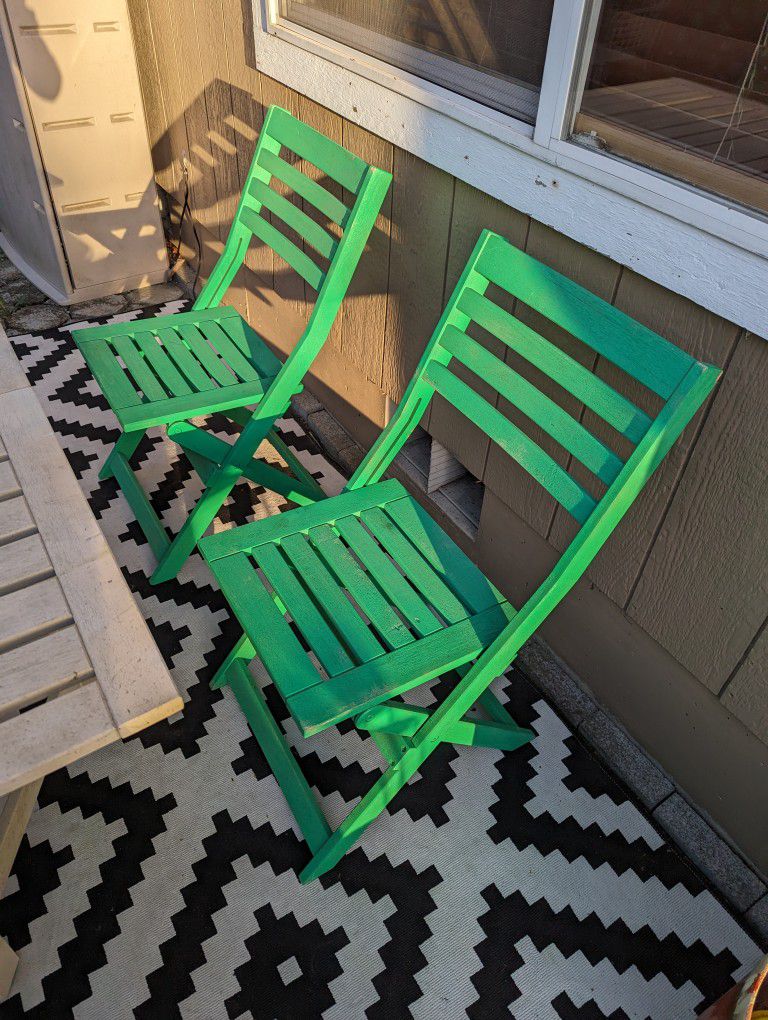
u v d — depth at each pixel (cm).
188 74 287
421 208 192
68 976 153
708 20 114
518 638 149
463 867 173
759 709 154
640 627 179
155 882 167
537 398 153
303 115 225
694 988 157
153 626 220
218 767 188
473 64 160
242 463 219
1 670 111
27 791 152
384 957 158
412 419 183
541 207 154
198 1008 150
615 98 133
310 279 207
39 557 128
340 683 142
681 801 185
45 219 322
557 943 162
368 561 166
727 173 121
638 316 147
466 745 187
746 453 137
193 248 358
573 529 184
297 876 170
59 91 294
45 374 308
